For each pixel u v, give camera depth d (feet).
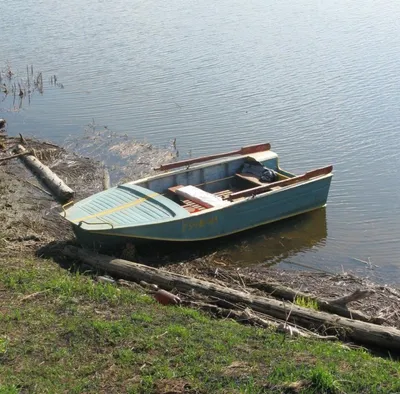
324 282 40.04
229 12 128.16
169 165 49.14
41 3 142.72
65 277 34.55
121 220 41.09
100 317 29.48
